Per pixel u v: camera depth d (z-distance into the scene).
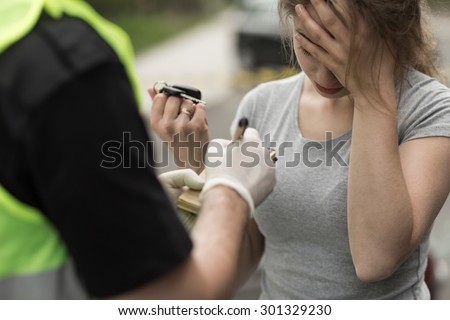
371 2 1.95
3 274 1.44
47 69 1.36
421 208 2.04
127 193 1.37
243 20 17.25
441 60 2.54
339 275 2.27
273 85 2.53
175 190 2.08
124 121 1.38
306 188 2.27
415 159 2.09
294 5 2.11
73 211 1.34
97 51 1.39
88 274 1.37
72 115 1.34
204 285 1.46
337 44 2.00
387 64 2.03
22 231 1.42
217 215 1.65
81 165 1.34
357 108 2.02
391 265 2.04
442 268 4.68
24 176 1.36
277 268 2.41
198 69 19.45
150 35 29.83
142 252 1.38
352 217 2.05
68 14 1.46
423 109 2.13
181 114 2.33
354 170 2.04
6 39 1.39
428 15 2.30
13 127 1.33
